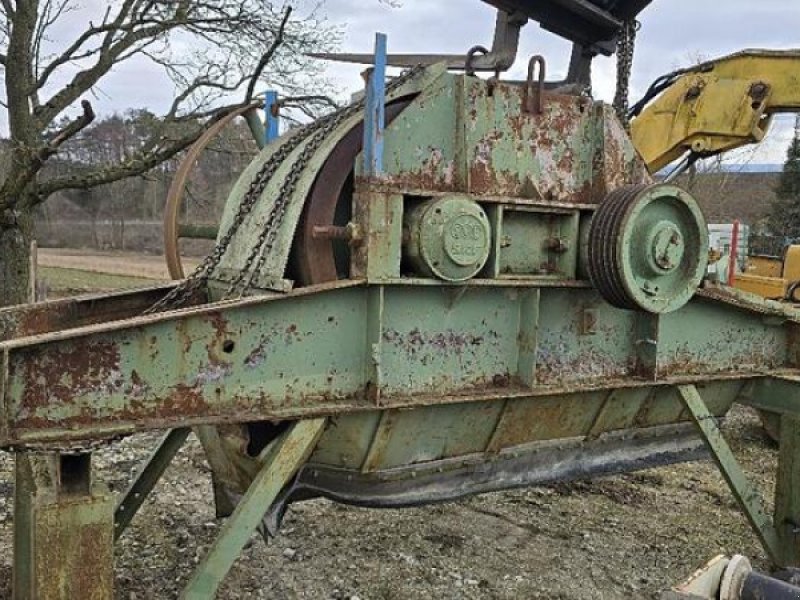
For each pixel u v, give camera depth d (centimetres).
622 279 335
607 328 390
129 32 1055
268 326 296
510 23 378
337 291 309
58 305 361
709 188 3198
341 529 504
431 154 322
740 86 574
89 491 264
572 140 360
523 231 351
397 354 325
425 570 452
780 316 454
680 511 574
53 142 873
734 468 439
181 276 397
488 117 332
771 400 459
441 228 307
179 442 398
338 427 326
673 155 615
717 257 1170
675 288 354
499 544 496
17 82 1020
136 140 1225
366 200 302
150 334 271
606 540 511
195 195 990
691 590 272
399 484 358
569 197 359
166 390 275
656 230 338
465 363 343
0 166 1134
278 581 430
